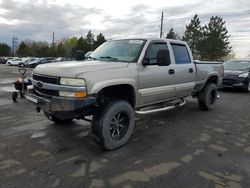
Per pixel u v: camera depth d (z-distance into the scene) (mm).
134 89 4656
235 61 13625
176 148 4547
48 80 4188
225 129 5742
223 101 9367
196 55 52875
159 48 5402
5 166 3697
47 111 4207
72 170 3631
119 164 3857
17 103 7969
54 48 79625
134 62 4754
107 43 5703
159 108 5645
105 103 4309
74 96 3859
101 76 4078
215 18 51000
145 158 4090
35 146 4449
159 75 5207
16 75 19203
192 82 6453
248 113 7375
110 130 4324
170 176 3529
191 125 5980
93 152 4266
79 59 5676
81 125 5664
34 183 3271
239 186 3316
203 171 3695
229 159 4125
